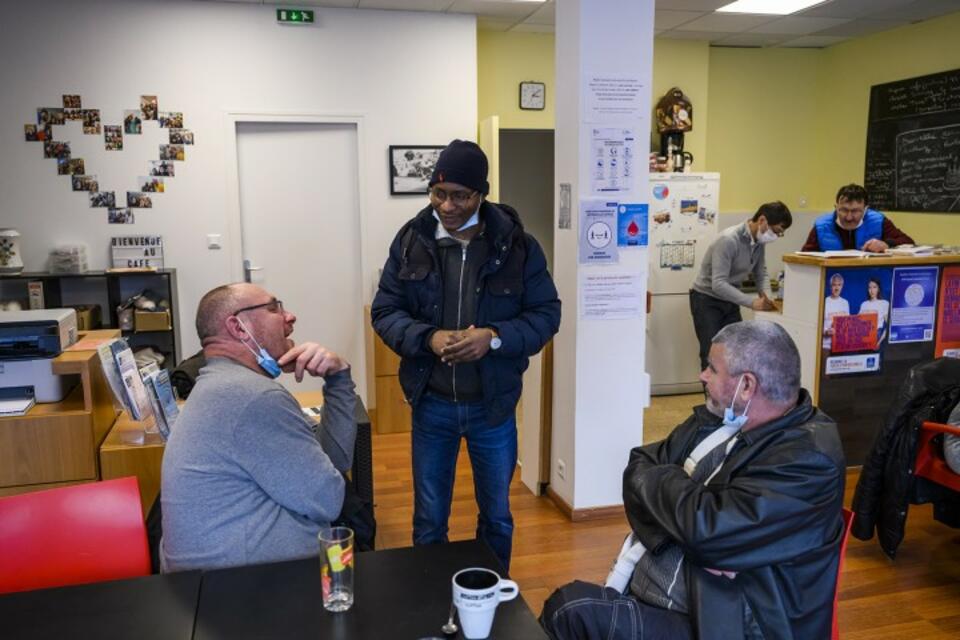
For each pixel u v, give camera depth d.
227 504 1.56
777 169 6.66
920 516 3.45
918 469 2.83
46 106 4.62
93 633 1.23
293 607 1.31
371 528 2.06
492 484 2.37
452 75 5.20
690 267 5.59
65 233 4.76
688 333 5.68
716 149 6.47
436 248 2.28
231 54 4.83
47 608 1.31
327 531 1.37
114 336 2.98
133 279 4.87
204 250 4.97
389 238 5.27
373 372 5.04
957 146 5.21
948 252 3.83
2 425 2.41
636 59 3.07
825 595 1.51
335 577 1.30
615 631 1.56
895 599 2.69
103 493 1.66
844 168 6.35
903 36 5.66
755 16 5.30
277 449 1.58
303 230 5.19
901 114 5.69
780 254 6.68
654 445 1.86
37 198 4.69
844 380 3.73
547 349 3.58
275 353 1.80
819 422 1.57
